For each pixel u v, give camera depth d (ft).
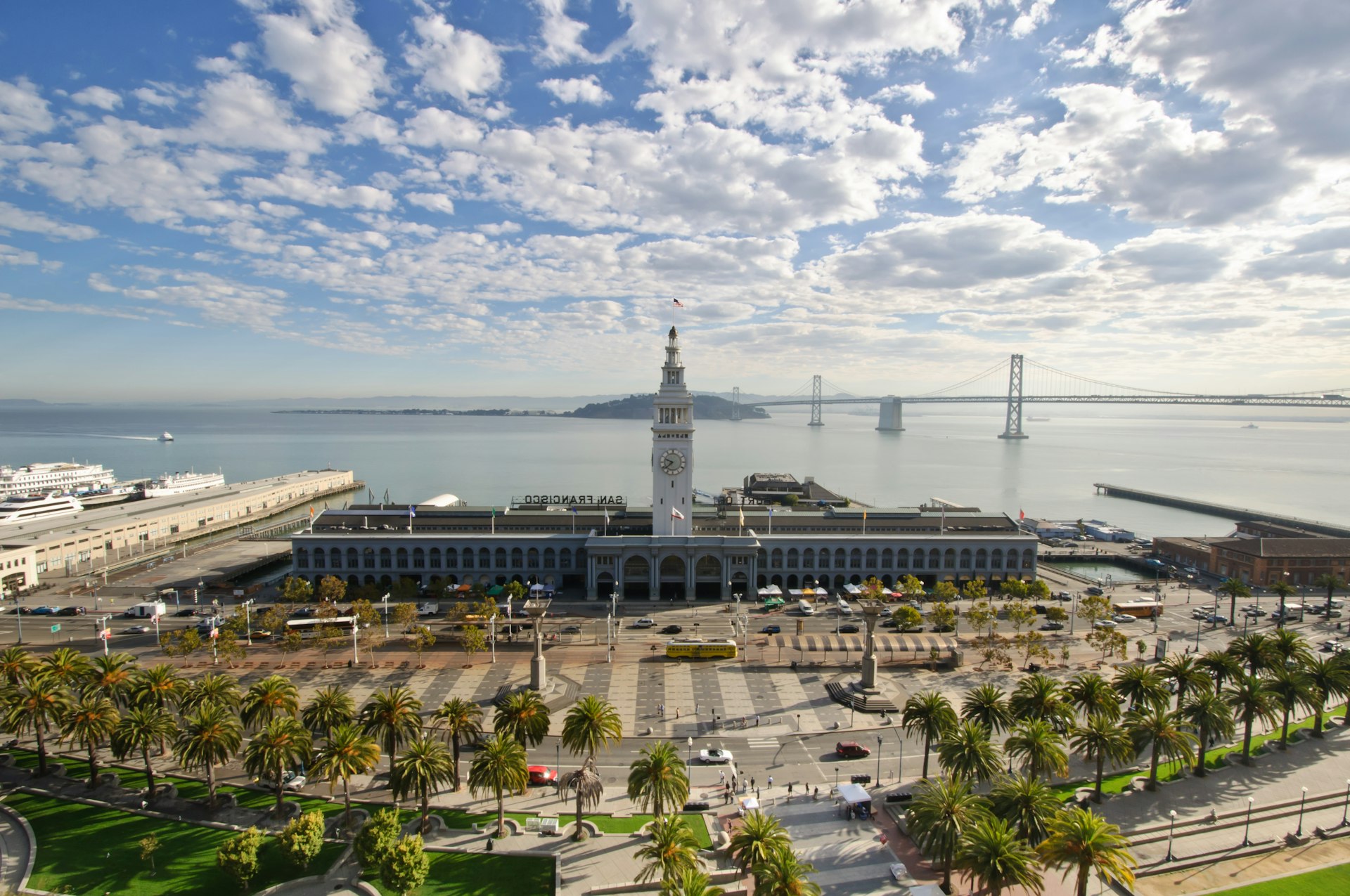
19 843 278.46
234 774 336.08
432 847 276.62
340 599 618.03
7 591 654.53
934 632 552.00
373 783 326.65
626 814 304.09
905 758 358.84
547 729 307.37
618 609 608.60
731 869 265.13
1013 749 296.30
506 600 631.56
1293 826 294.87
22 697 316.81
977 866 230.07
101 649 507.30
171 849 274.98
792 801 314.96
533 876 261.65
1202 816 299.79
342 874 259.39
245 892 249.34
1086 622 577.84
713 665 481.46
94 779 316.60
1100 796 311.06
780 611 605.73
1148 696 335.26
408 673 463.01
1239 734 378.53
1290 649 376.27
